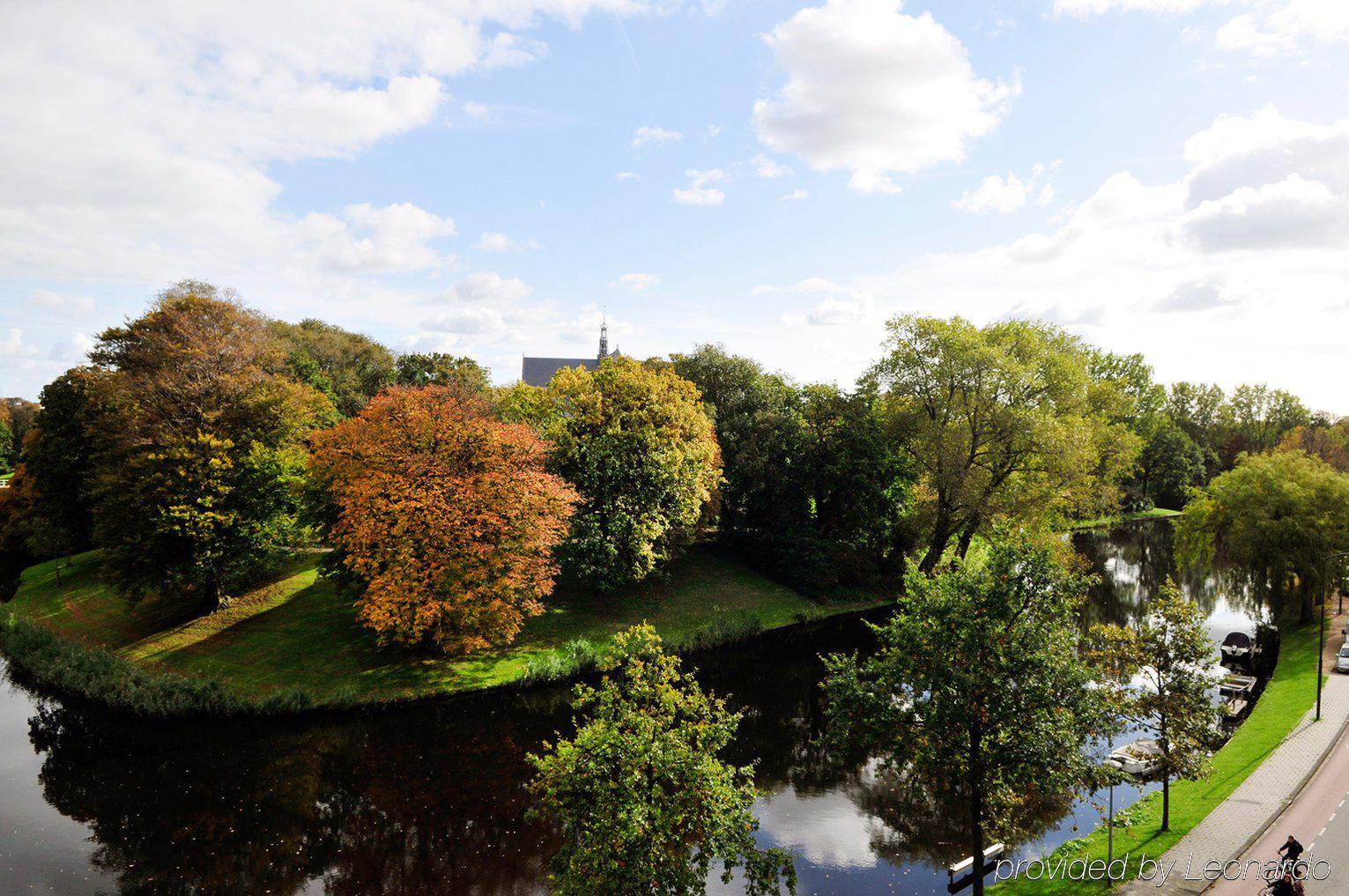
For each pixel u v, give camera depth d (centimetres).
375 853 2170
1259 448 11038
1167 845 2105
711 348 6222
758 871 1619
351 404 7281
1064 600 1722
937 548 5278
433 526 3244
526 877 2055
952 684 1695
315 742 2923
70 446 5388
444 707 3266
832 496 5722
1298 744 2816
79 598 4519
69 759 2775
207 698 3078
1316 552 4156
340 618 3969
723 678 3859
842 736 1925
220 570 3825
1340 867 1972
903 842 2281
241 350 4269
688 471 4566
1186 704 2172
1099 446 5394
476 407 4516
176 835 2258
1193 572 6538
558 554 4266
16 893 1933
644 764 1541
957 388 5109
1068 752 1608
